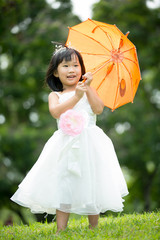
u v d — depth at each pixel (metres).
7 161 15.25
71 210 4.32
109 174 4.35
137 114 15.59
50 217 13.26
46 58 14.88
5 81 16.11
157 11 15.38
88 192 4.23
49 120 15.48
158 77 16.44
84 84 4.43
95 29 5.02
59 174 4.32
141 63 15.85
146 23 15.20
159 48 15.63
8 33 15.16
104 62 4.91
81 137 4.37
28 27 15.95
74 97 4.42
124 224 4.58
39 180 4.33
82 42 5.10
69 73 4.68
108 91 4.88
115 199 4.28
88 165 4.30
